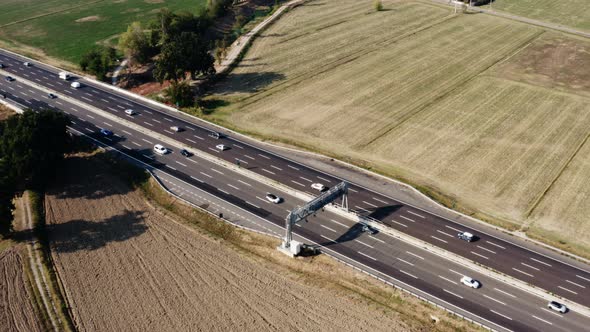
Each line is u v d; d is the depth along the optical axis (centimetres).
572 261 8219
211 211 9600
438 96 14038
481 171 10662
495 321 7131
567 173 10544
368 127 12494
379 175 10550
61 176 10856
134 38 16338
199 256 8550
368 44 18025
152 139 12169
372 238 8812
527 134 12062
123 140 12112
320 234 8938
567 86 14575
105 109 13688
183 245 8819
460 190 10075
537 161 10975
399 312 7325
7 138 10425
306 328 7081
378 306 7438
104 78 15688
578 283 7769
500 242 8644
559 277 7888
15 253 8656
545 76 15262
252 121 12900
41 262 8419
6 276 8169
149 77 15875
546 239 8694
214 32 19262
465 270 8075
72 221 9494
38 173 10094
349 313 7331
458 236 8769
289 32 19350
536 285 7731
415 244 8638
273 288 7844
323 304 7512
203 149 11675
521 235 8800
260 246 8750
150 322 7219
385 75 15438
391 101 13788
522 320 7150
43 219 9531
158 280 8006
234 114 13275
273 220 9331
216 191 10188
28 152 10012
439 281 7869
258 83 15088
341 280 7938
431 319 7181
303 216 8525
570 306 7344
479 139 11856
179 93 13575
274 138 12031
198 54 14350
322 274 8081
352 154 11362
